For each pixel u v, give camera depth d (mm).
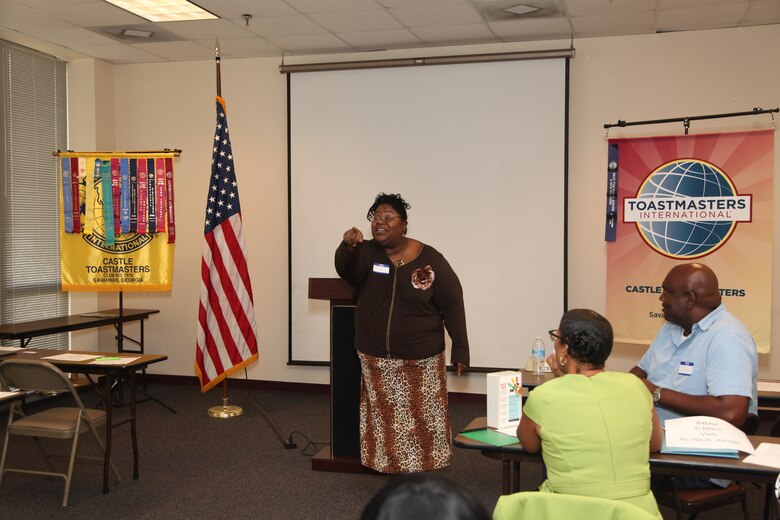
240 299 5395
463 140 6484
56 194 6949
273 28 6023
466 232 6496
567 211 6266
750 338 2918
